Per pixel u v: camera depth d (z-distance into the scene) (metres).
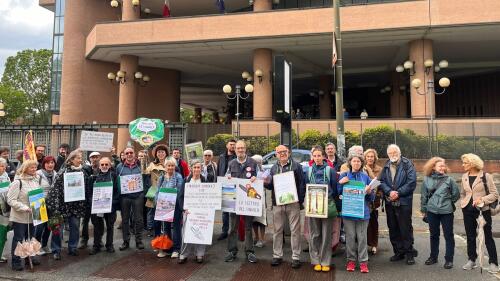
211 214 6.62
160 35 22.73
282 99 8.37
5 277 6.07
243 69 29.38
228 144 8.01
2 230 6.68
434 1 19.44
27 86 54.66
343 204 6.11
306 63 26.62
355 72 29.55
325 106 30.81
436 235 6.43
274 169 6.55
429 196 6.45
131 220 8.59
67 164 7.22
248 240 6.74
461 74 30.56
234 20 21.88
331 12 20.64
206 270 6.30
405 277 5.86
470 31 20.00
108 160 7.45
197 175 6.84
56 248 6.93
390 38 21.22
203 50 23.95
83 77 26.88
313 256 6.30
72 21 27.28
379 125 20.16
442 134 19.23
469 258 6.23
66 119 26.66
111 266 6.55
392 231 6.70
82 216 7.27
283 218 6.52
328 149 7.46
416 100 21.05
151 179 8.05
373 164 7.18
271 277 5.95
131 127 10.80
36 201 6.51
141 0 26.62
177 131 12.73
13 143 14.62
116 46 23.42
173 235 7.03
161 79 29.08
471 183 6.21
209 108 53.69
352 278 5.85
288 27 21.14
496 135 19.02
